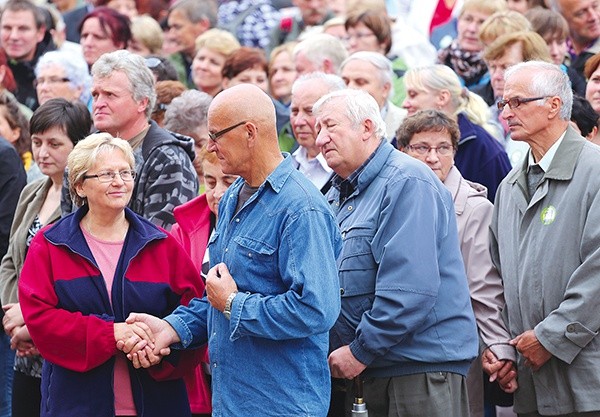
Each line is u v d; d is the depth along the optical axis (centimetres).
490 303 749
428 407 687
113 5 1446
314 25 1340
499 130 948
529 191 730
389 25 1138
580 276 688
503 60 916
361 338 677
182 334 672
